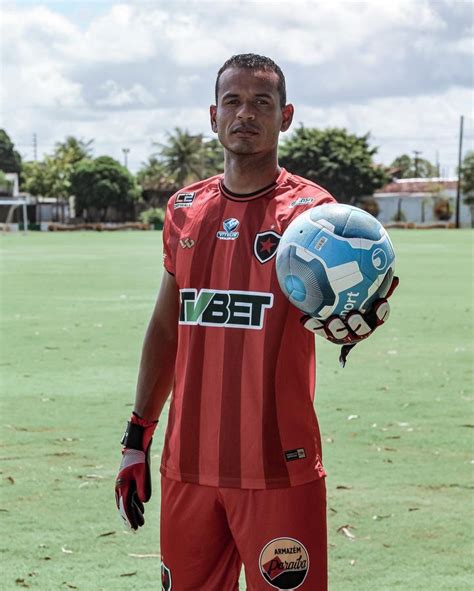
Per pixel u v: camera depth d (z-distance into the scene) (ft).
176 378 10.15
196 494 9.86
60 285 71.20
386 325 46.24
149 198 323.78
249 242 9.82
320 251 9.23
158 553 15.79
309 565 9.70
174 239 10.32
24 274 83.97
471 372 32.53
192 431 9.86
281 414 9.69
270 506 9.62
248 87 9.95
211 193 10.31
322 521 9.89
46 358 35.83
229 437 9.70
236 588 10.32
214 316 9.82
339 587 14.33
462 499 18.34
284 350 9.69
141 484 10.75
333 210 9.43
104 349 38.11
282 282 9.45
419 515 17.42
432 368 33.35
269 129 9.96
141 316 50.03
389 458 21.21
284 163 301.22
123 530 16.80
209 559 10.05
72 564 15.25
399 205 300.81
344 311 9.32
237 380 9.70
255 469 9.62
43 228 280.72
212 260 9.92
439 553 15.65
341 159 294.87
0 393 28.86
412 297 62.18
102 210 298.76
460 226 296.92
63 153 351.87
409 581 14.55
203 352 9.86
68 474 20.07
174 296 10.61
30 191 319.68
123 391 29.19
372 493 18.67
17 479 19.69
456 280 77.25
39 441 22.85
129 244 160.25
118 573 14.92
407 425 24.32
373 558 15.43
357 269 9.20
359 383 30.32
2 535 16.49
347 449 21.98
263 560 9.65
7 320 48.47
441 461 20.98
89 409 26.50
